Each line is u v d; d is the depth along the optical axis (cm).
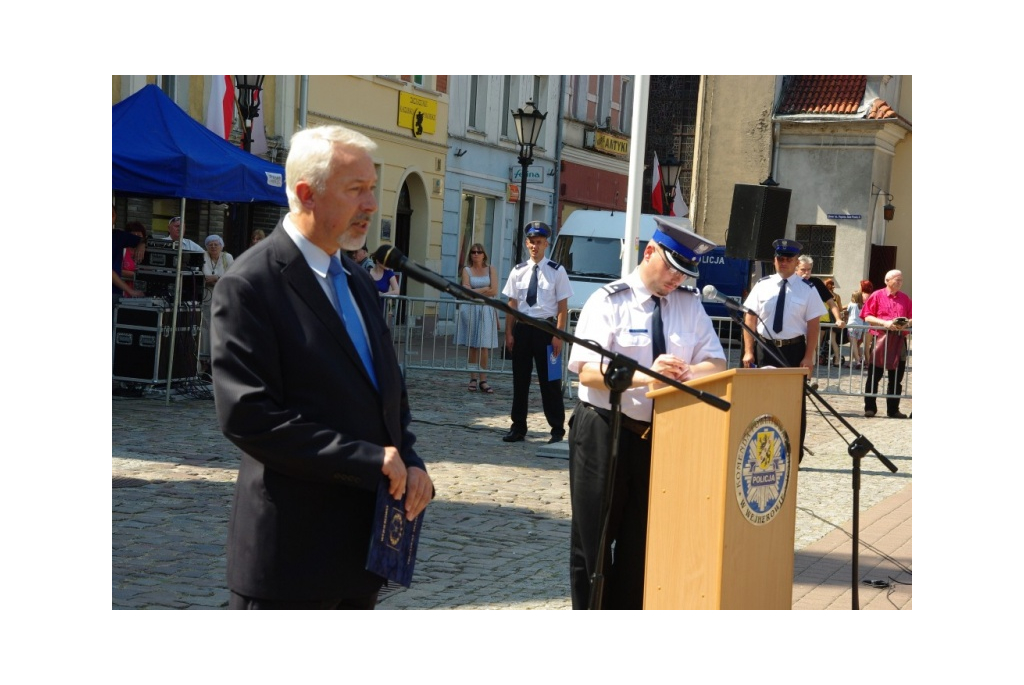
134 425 1108
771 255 1059
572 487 532
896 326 1581
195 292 1383
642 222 2320
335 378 351
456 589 636
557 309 1158
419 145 2752
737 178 2916
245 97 1611
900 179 3089
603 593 530
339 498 353
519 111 2280
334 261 367
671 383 430
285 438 337
